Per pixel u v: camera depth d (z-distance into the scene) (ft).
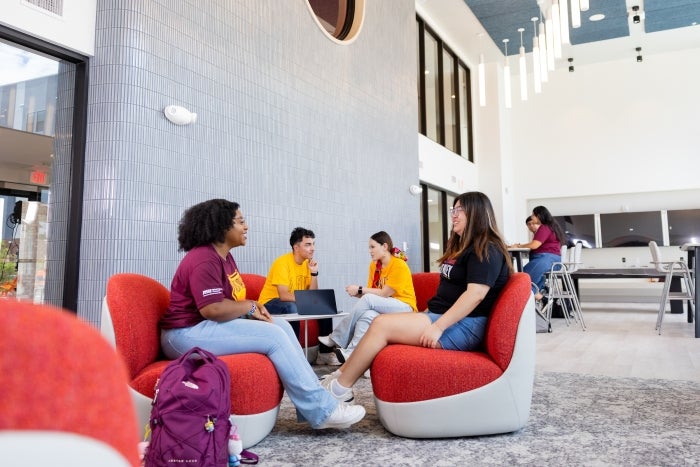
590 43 30.45
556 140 34.73
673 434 6.53
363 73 17.74
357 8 17.95
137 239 9.36
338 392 7.11
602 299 33.30
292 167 13.74
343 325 10.94
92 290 8.95
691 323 19.83
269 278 11.18
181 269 6.68
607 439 6.37
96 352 1.06
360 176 17.07
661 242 32.19
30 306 1.01
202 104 10.94
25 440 0.88
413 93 21.45
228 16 11.80
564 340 15.74
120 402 1.09
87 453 0.96
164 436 4.91
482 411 6.46
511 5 25.43
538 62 24.43
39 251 10.08
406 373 6.53
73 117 9.49
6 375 0.90
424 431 6.47
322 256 14.83
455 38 30.35
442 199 29.14
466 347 7.20
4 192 10.77
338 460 5.77
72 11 9.16
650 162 32.30
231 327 6.57
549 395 8.71
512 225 34.63
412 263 20.26
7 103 9.97
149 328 6.52
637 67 32.83
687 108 31.60
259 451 6.11
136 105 9.46
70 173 9.42
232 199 11.62
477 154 33.86
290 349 6.59
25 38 8.59
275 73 13.28
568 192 34.24
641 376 10.23
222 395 5.19
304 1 14.70
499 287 7.29
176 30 10.38
